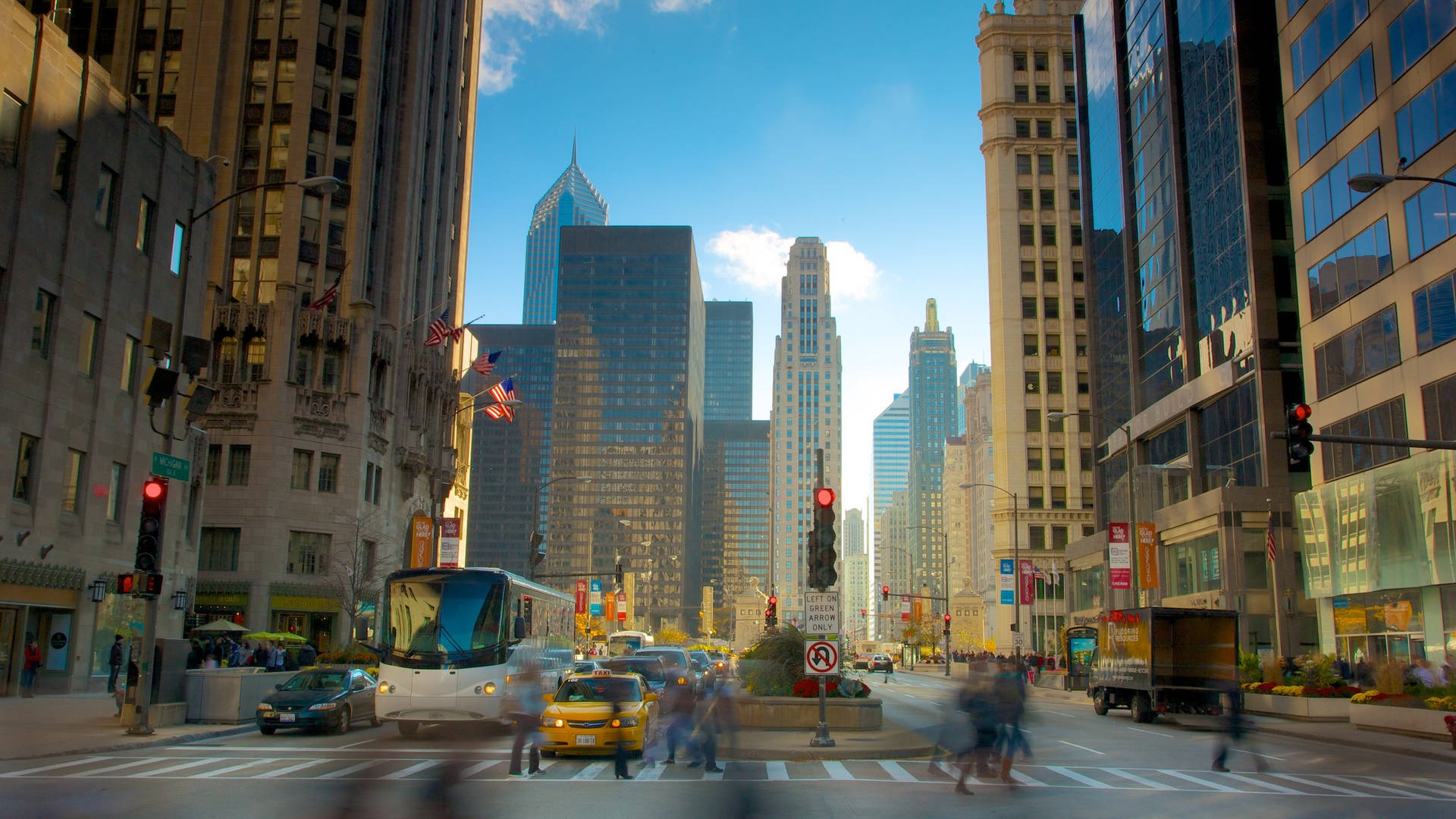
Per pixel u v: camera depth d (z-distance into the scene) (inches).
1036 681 2551.7
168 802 542.6
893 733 989.8
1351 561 1713.8
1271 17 2154.3
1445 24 1491.1
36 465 1305.4
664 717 1128.8
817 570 882.8
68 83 1360.7
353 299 2455.7
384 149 2647.6
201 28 2469.2
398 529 2583.7
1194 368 2357.3
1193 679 1312.7
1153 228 2625.5
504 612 974.4
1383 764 882.8
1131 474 2032.5
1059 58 4227.4
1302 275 1892.2
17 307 1262.3
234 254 2406.5
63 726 948.0
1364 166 1695.4
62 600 1364.4
